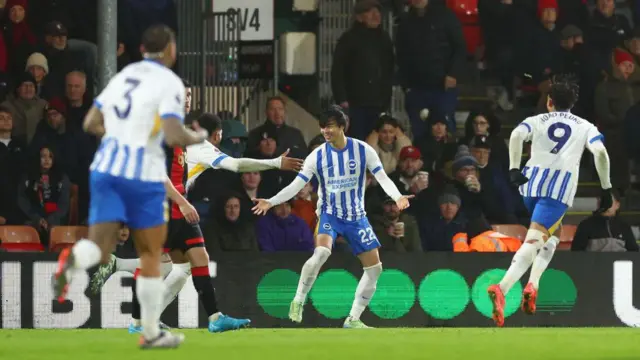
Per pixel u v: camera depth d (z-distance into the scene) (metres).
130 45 49.31
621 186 51.75
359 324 35.16
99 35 37.94
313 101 54.28
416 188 42.72
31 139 44.09
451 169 45.56
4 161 41.59
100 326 36.28
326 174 33.50
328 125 33.12
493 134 46.72
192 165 29.19
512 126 54.84
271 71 50.50
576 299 38.53
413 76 50.00
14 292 36.12
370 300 36.84
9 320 36.09
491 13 54.69
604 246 40.72
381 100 48.56
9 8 47.78
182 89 21.05
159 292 21.88
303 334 30.12
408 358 21.88
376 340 27.00
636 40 54.09
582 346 25.12
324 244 33.44
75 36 50.78
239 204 38.31
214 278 36.97
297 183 33.47
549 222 31.30
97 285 33.22
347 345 25.14
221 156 28.94
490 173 45.50
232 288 37.00
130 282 36.38
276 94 51.50
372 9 48.28
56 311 36.22
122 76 21.17
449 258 37.94
